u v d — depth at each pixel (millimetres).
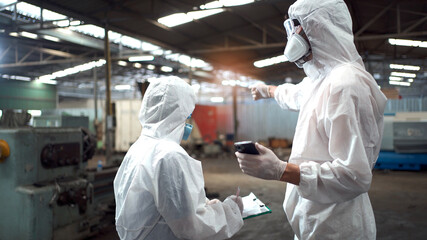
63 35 7754
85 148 3490
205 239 1107
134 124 11711
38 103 7961
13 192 2760
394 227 3721
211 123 13258
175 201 1052
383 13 7453
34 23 6531
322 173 1038
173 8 6617
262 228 3795
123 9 6273
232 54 10609
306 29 1143
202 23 7625
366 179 1004
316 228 1137
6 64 9578
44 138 2959
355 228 1107
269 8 7250
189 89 1277
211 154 11703
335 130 1048
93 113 12227
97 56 10148
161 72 13602
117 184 1263
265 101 15555
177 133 1220
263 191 5703
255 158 1072
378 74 14406
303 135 1205
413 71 13039
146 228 1110
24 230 2701
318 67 1205
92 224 3342
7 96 6824
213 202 1271
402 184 6102
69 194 2986
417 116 7590
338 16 1125
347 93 1052
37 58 10609
